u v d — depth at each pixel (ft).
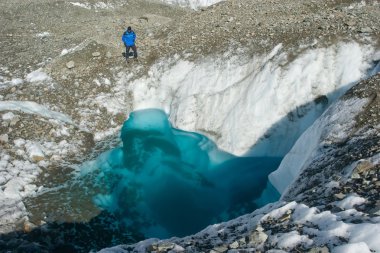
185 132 51.70
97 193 42.88
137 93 56.85
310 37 49.08
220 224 26.04
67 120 52.06
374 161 25.43
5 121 48.24
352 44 46.37
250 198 42.19
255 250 19.70
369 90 34.94
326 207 22.16
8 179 41.63
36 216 38.45
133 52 62.08
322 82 45.14
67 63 60.23
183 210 41.73
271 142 45.96
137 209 41.73
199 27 63.46
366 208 20.48
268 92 46.42
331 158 30.60
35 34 84.84
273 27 55.36
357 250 16.46
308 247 18.37
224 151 47.85
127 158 48.49
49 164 45.44
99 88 57.21
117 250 24.62
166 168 47.32
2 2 103.40
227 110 49.47
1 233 35.63
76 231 38.27
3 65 67.77
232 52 53.26
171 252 22.43
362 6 59.41
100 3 106.32
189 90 53.67
